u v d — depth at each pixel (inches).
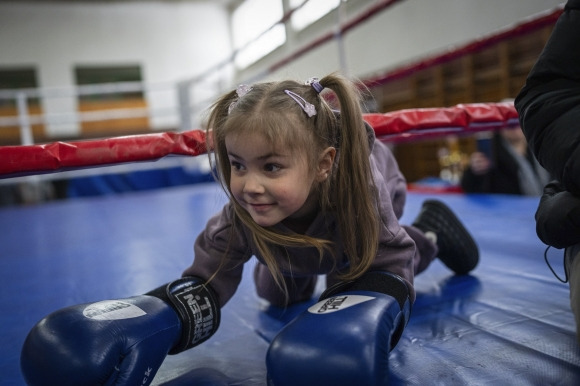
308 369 23.6
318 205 31.3
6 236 117.9
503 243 62.9
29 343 26.5
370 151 31.0
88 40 332.8
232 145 26.8
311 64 220.7
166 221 120.7
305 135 27.4
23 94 186.4
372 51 220.4
